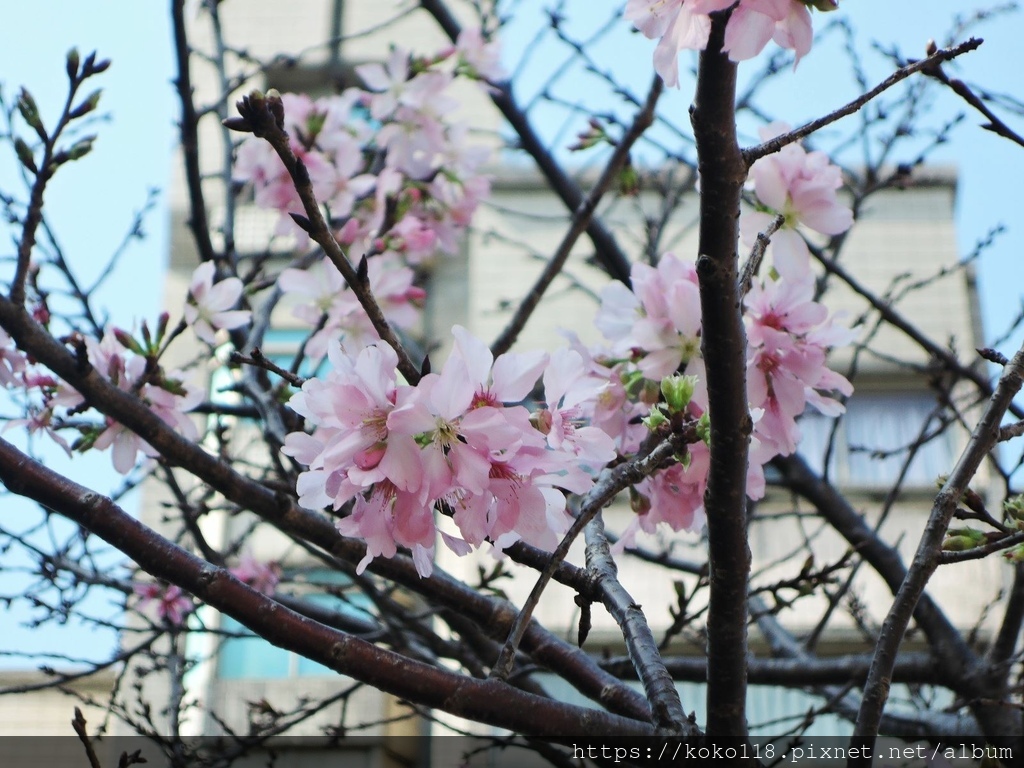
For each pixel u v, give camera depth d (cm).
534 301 369
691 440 192
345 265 175
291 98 389
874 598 737
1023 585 380
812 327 232
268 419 327
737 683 205
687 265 234
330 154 397
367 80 425
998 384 207
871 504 770
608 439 188
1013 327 426
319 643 196
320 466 172
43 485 207
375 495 176
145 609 531
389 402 170
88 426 272
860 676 366
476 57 437
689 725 201
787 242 223
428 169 425
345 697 366
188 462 250
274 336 770
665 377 206
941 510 208
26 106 236
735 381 181
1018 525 210
